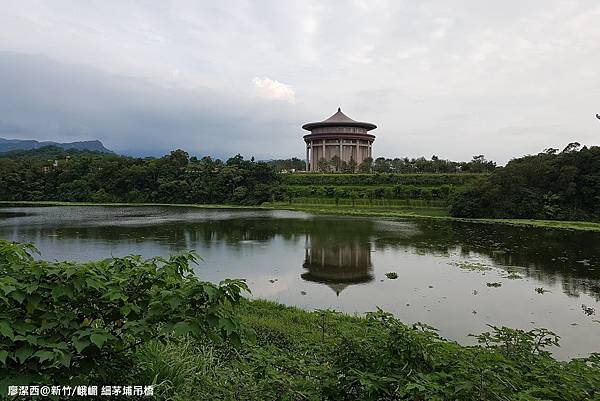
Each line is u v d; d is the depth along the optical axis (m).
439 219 50.81
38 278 3.27
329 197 73.25
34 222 43.72
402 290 17.69
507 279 19.70
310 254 26.20
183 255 3.94
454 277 20.12
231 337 3.40
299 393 3.69
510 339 5.07
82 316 3.47
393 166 88.31
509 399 3.25
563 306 15.51
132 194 81.75
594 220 46.81
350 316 13.13
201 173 81.81
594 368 4.41
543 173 50.97
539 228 41.19
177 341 3.95
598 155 48.03
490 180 53.09
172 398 4.23
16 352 2.92
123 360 3.97
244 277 19.98
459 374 3.52
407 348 3.76
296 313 12.78
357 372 3.46
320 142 106.31
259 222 45.75
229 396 4.31
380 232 37.47
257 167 79.38
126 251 26.66
